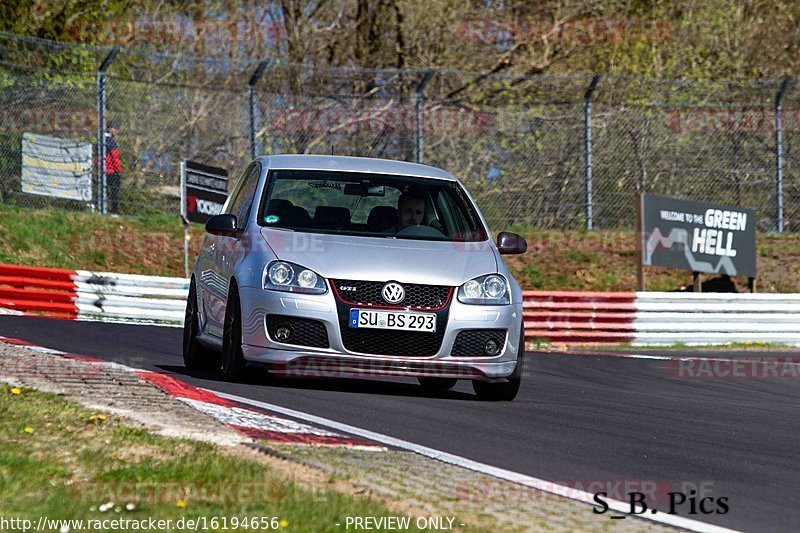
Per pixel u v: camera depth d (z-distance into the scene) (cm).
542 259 7681
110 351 3691
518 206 8019
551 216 8012
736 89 8206
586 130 7831
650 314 5981
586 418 2712
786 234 8125
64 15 8319
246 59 9038
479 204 7988
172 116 7688
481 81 9012
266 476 1652
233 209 3234
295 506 1485
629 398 3378
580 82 8769
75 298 5284
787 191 8088
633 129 8206
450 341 2689
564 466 2017
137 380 2517
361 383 3108
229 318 2808
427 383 3281
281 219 2908
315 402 2561
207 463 1700
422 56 9350
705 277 7762
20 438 1855
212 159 7750
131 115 7594
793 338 6306
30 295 5184
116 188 7319
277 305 2655
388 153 7981
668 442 2414
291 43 9281
